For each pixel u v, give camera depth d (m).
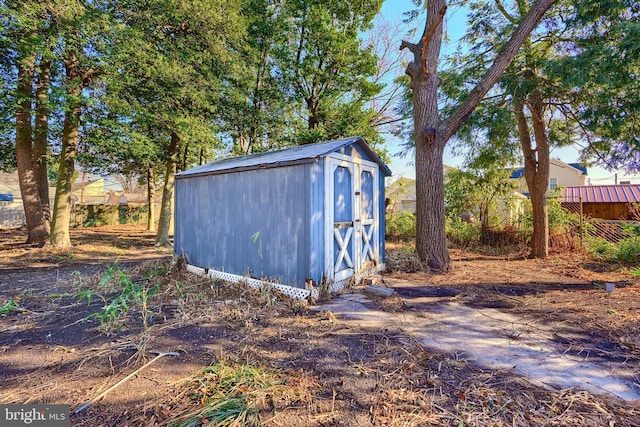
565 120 7.10
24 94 6.92
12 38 5.59
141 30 7.07
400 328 2.97
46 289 4.41
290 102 11.96
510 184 9.02
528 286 4.51
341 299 3.92
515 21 6.25
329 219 4.07
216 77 8.97
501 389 1.94
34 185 8.60
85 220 16.92
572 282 4.70
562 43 5.98
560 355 2.41
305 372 2.14
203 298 3.82
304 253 3.81
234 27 8.49
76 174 9.53
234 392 1.87
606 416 1.68
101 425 1.60
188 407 1.73
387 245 8.99
